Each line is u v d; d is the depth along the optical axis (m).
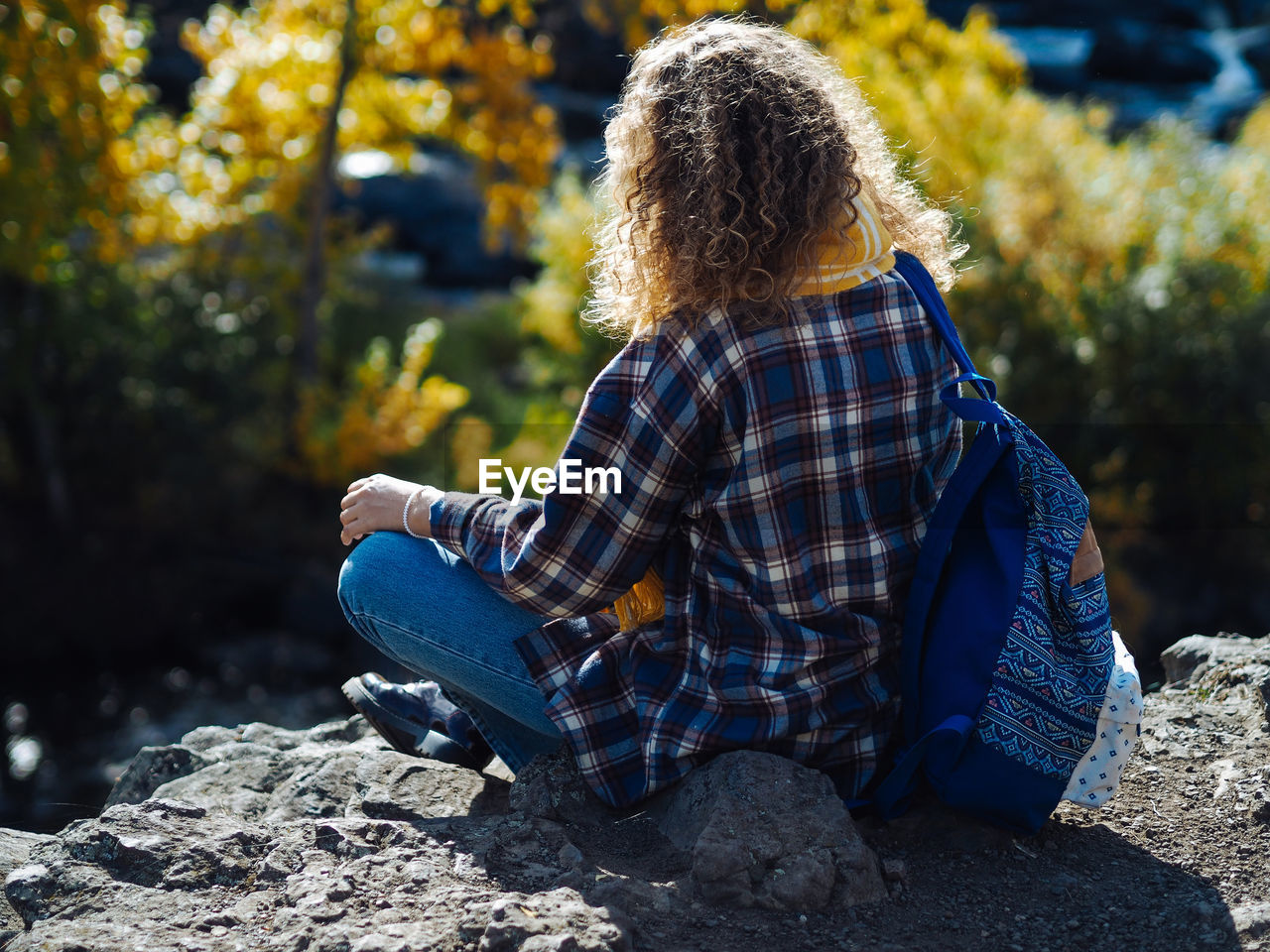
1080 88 23.05
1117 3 26.19
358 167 19.09
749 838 1.63
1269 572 9.51
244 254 12.81
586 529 1.64
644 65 1.64
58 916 1.60
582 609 1.71
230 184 11.85
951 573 1.72
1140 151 12.11
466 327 16.34
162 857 1.71
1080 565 1.72
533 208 12.05
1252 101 21.61
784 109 1.57
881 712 1.75
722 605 1.69
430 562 1.86
